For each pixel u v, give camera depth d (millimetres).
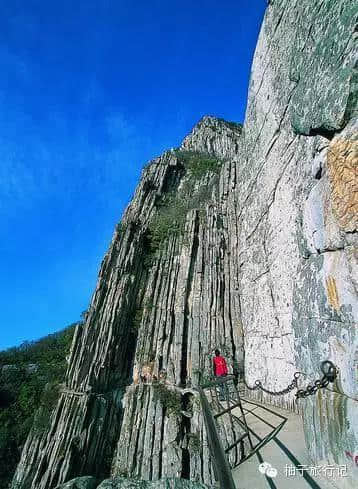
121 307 24984
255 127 16312
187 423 18484
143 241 30078
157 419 18734
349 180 4215
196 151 52781
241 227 20797
